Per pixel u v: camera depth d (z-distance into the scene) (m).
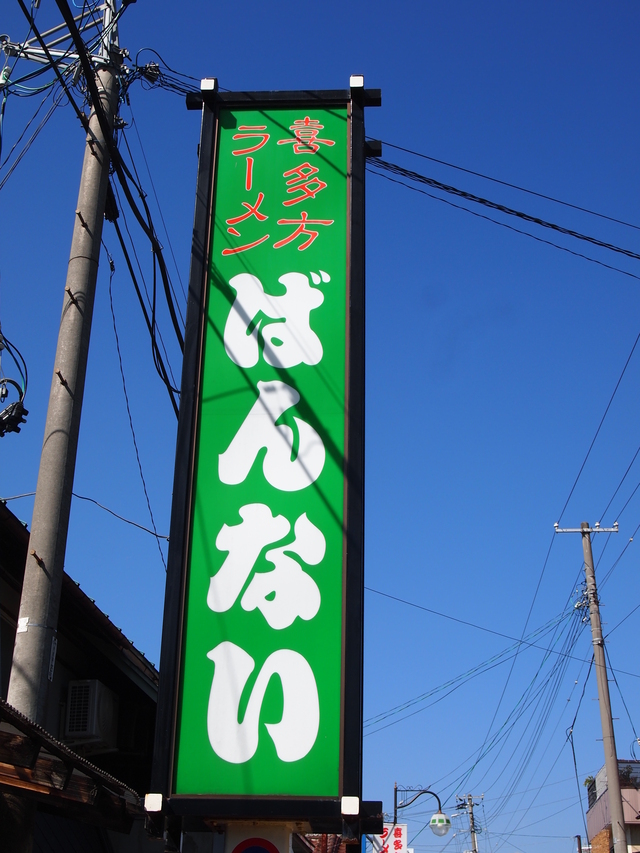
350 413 8.20
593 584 22.86
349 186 9.31
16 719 6.06
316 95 9.84
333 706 7.18
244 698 7.22
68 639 11.02
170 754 7.02
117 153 8.63
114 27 9.21
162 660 7.31
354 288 8.74
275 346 8.55
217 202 9.28
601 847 29.20
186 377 8.38
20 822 6.61
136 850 12.14
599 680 21.89
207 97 9.77
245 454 8.09
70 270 7.91
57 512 7.05
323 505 7.88
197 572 7.66
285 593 7.57
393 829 28.39
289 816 6.79
